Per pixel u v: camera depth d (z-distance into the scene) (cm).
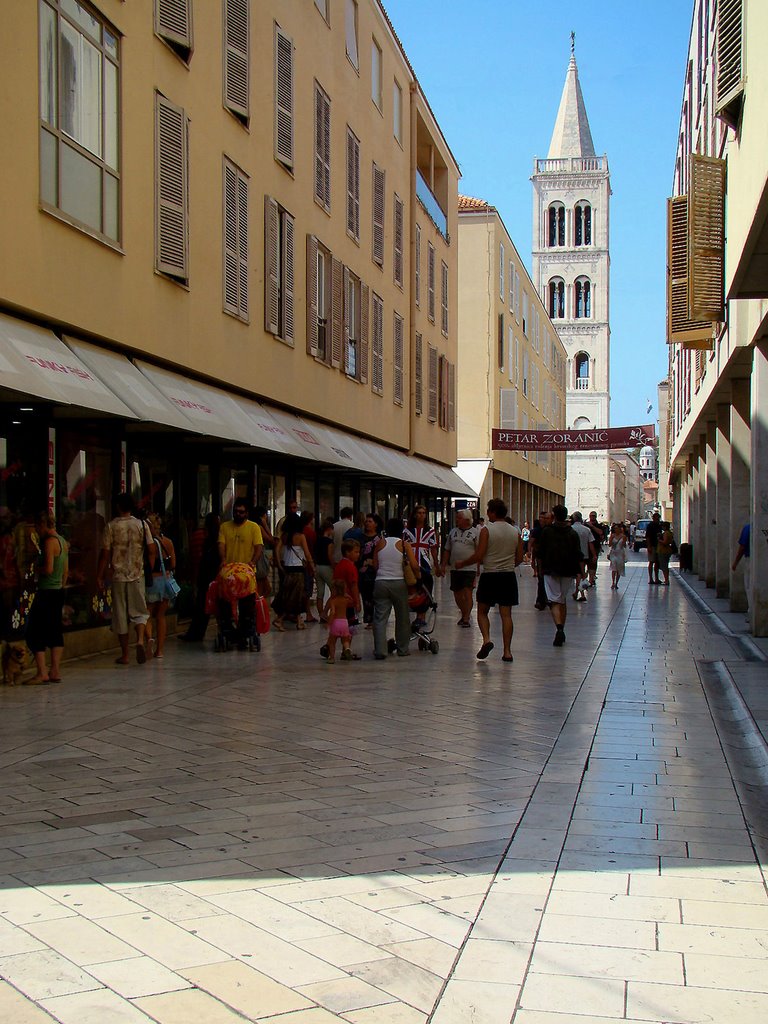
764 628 1677
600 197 10519
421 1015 385
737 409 2092
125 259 1367
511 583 1398
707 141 2245
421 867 547
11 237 1098
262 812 649
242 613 1478
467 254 4697
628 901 500
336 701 1069
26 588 1226
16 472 1220
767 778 765
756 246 1147
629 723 957
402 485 3219
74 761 787
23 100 1115
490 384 4678
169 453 1669
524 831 611
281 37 2003
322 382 2325
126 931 459
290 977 415
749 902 500
